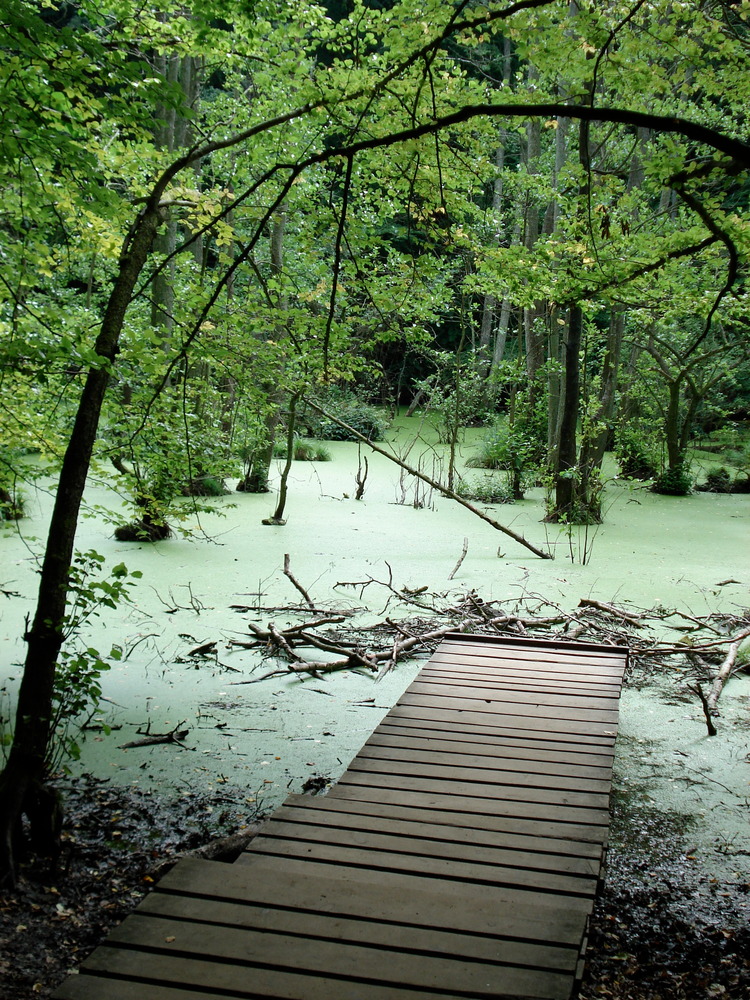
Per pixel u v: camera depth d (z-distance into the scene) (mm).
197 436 7176
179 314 6375
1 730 5531
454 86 6270
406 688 6594
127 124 4949
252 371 7094
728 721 6340
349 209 7324
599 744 5051
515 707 5727
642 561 11562
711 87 5824
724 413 22547
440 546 12148
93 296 11297
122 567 4605
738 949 3717
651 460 20125
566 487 14523
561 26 5324
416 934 2738
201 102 13883
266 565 10625
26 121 4449
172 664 7137
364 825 3898
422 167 6391
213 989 2410
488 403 25516
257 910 2859
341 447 23656
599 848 3691
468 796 4277
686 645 7633
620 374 19734
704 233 6664
